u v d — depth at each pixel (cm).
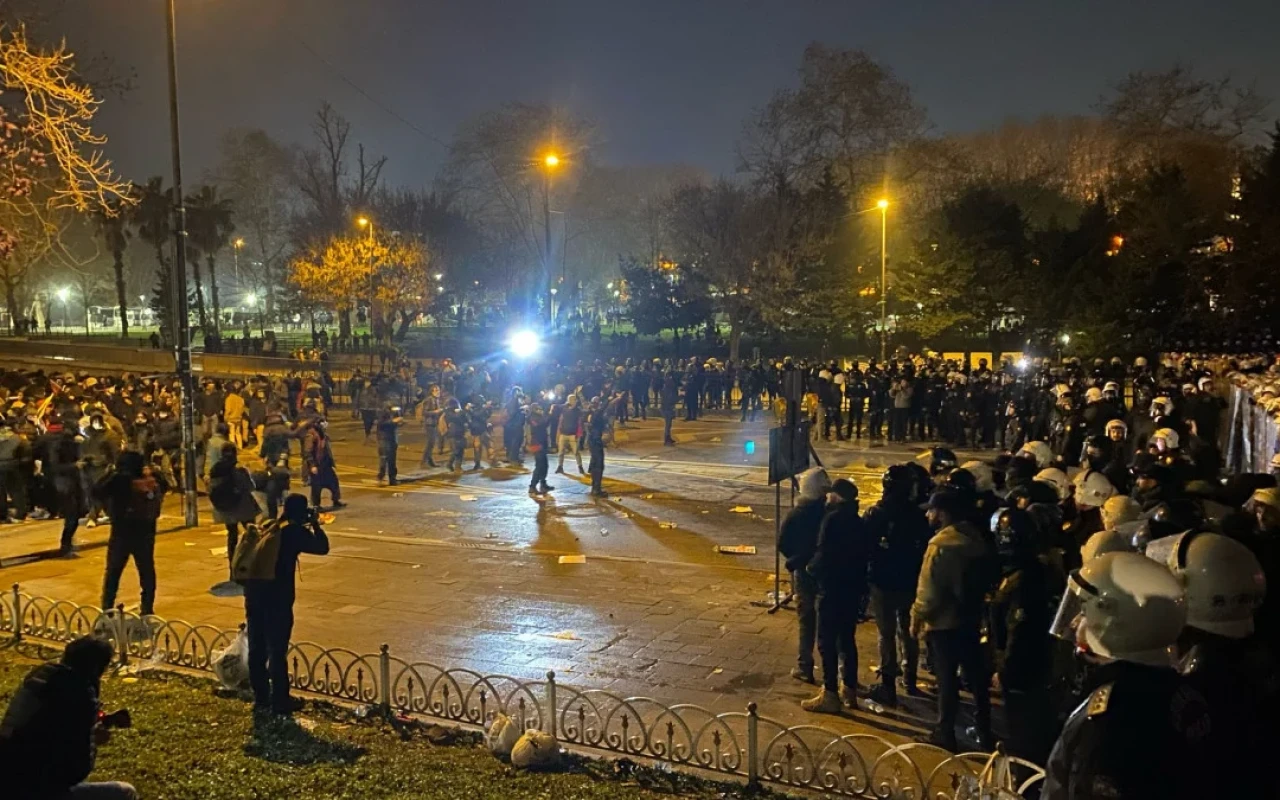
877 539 779
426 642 948
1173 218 3644
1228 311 3428
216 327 6444
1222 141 4897
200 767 635
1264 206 3225
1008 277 4228
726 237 4728
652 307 5306
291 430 1778
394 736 700
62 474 1370
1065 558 724
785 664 874
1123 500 650
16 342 5144
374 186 5719
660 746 646
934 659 675
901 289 4491
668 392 2620
